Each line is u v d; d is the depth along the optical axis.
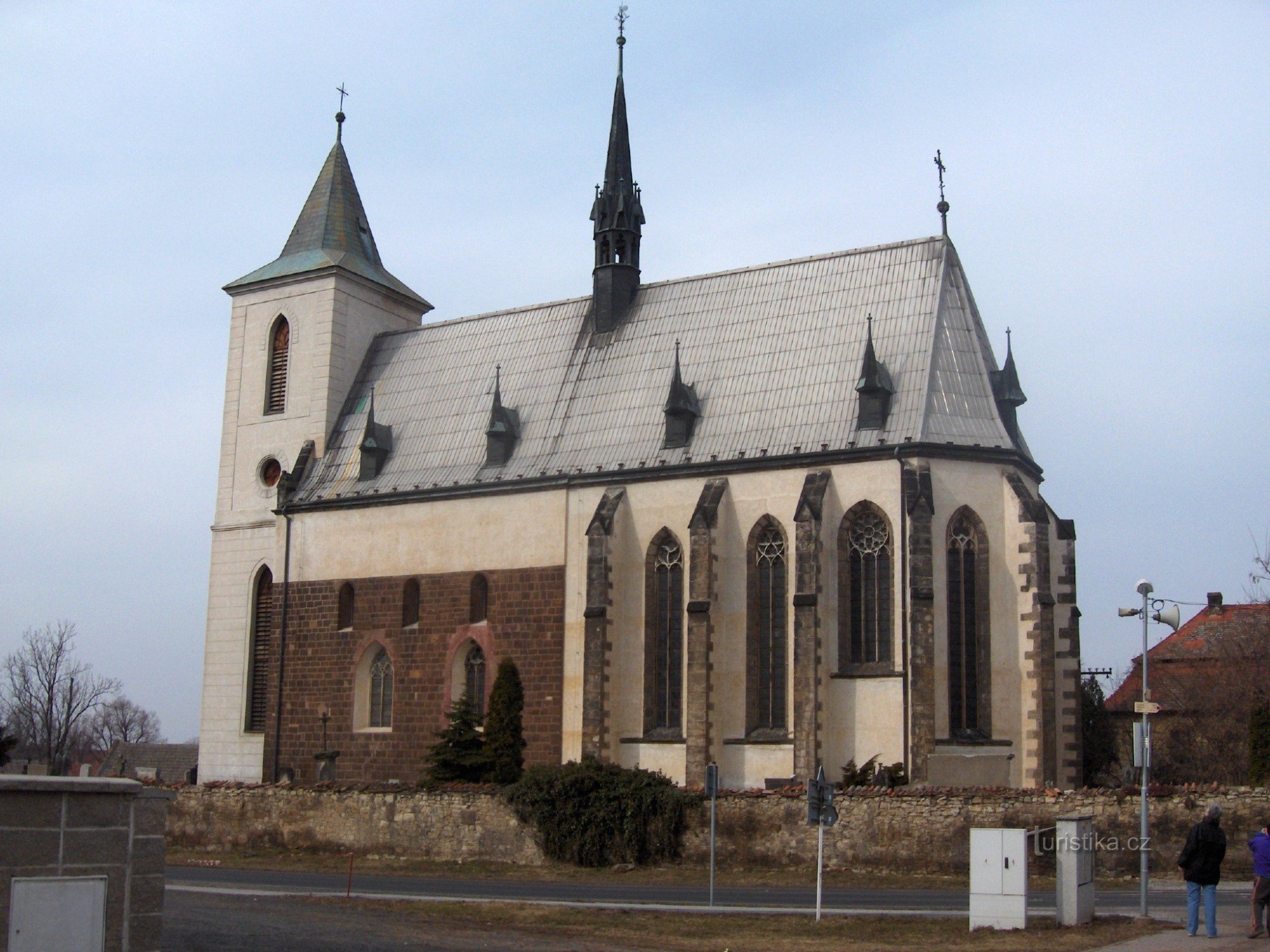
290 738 81.31
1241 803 47.19
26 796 20.38
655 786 56.22
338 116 96.56
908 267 72.69
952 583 64.81
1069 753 64.75
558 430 77.69
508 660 70.75
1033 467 68.94
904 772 61.75
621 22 85.88
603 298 81.56
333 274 88.12
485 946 34.38
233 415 90.44
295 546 83.50
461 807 59.31
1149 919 36.97
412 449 82.88
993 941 34.59
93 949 20.84
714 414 72.94
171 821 66.06
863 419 67.62
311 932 35.91
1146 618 40.72
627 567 71.56
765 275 77.44
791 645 66.38
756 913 40.28
